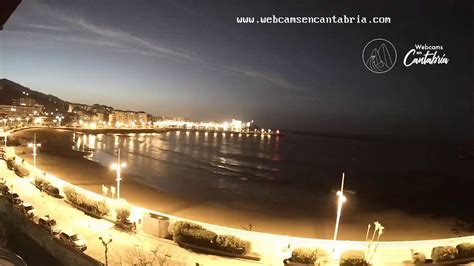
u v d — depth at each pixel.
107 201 34.62
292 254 24.58
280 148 180.25
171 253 24.83
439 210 57.72
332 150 181.38
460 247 26.61
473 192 79.88
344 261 24.41
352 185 79.69
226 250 25.34
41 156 73.25
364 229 42.53
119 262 22.94
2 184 34.22
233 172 87.69
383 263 25.36
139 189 53.19
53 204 34.09
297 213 48.34
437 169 120.88
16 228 20.03
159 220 27.52
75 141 127.50
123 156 101.44
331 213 50.16
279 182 77.00
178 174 77.44
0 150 57.34
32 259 16.94
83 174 60.03
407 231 42.97
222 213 44.81
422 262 25.39
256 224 41.00
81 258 17.97
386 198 66.25
